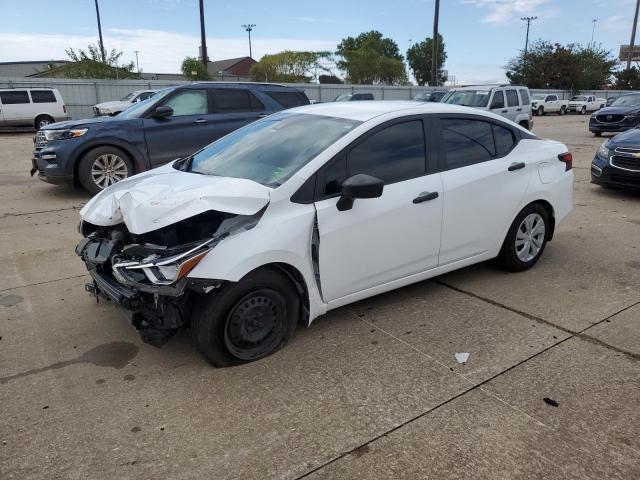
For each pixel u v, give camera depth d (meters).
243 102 9.31
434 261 4.16
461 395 3.04
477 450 2.60
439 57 79.19
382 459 2.54
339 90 36.44
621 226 6.65
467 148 4.33
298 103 9.83
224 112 9.15
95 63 36.50
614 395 3.03
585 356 3.46
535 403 2.96
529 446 2.62
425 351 3.53
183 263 2.91
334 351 3.53
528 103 16.97
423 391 3.08
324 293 3.56
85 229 3.88
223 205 3.09
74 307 4.26
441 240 4.14
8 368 3.36
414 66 81.00
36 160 8.51
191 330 3.22
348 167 3.60
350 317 4.04
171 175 3.94
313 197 3.43
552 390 3.08
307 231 3.36
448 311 4.14
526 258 4.94
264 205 3.23
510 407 2.93
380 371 3.29
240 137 4.38
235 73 77.62
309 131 3.92
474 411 2.89
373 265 3.75
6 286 4.73
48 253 5.66
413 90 39.38
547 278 4.83
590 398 3.00
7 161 13.62
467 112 4.41
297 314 3.53
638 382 3.15
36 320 4.03
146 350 3.57
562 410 2.90
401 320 3.99
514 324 3.91
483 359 3.43
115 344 3.65
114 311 4.17
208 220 3.29
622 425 2.77
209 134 9.00
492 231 4.51
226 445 2.64
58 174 8.23
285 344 3.56
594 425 2.77
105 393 3.08
